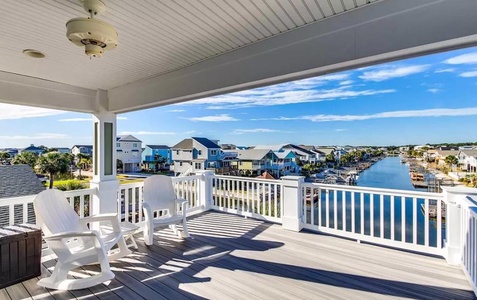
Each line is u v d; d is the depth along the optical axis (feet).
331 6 6.83
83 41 6.46
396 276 9.23
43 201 9.51
